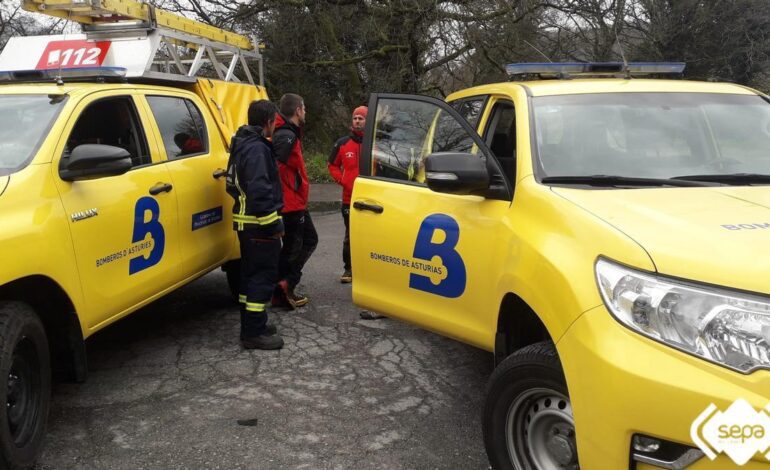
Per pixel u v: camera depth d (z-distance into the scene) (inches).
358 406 153.6
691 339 80.4
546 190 115.1
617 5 650.8
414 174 155.6
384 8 634.8
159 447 134.0
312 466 127.3
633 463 83.0
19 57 223.3
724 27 697.6
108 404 154.1
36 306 137.4
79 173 140.0
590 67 163.6
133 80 210.8
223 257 211.5
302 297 233.3
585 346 88.4
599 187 117.3
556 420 102.7
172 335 203.0
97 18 220.2
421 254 145.3
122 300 157.0
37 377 126.1
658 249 87.8
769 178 123.0
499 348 121.5
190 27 245.1
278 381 167.8
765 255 83.4
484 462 129.3
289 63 698.2
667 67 166.4
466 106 167.3
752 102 144.9
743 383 76.2
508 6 606.2
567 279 95.4
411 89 666.8
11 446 114.2
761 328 77.5
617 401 82.6
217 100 246.8
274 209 179.6
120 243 156.7
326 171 607.5
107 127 166.1
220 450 132.9
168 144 190.4
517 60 640.4
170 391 161.5
